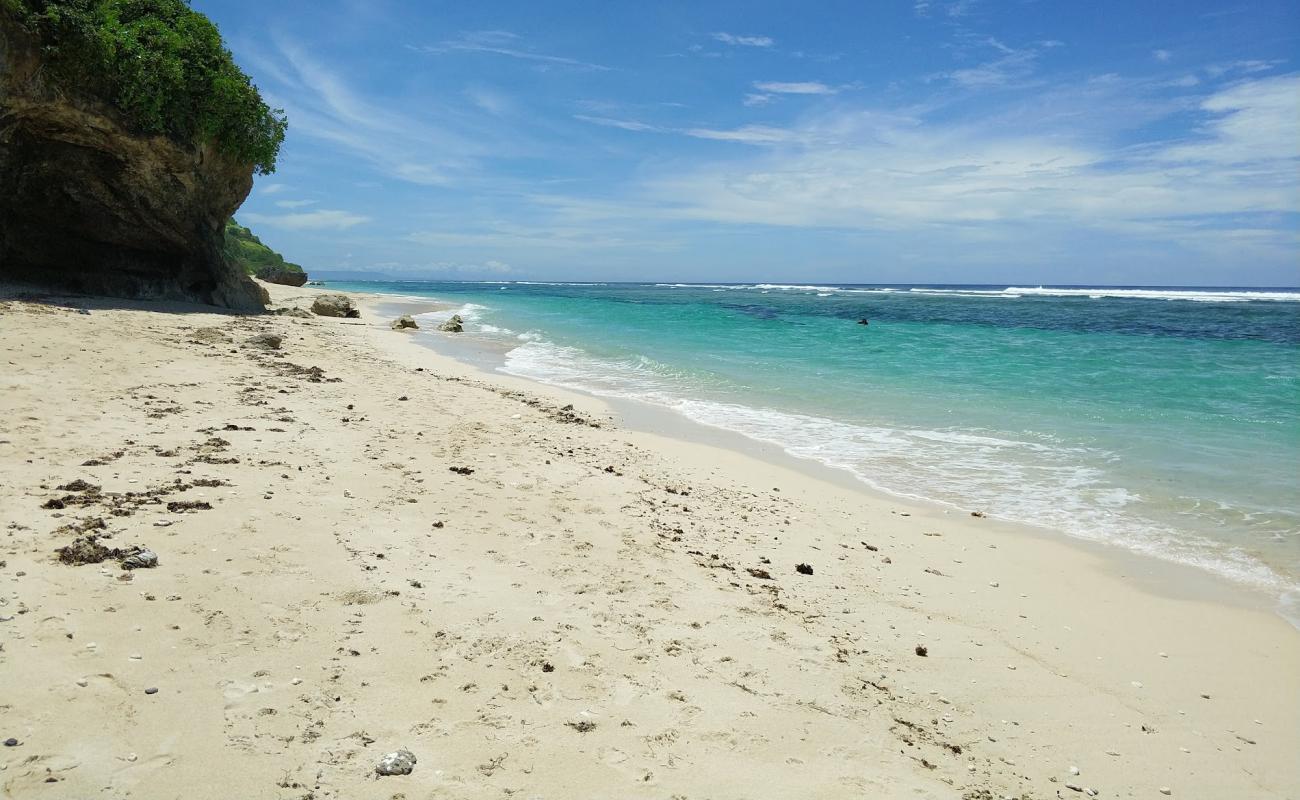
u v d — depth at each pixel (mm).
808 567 7113
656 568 6559
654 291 128750
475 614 5211
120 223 20797
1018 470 11172
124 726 3547
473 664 4570
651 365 21844
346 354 18469
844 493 10086
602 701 4379
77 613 4430
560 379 19234
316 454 8625
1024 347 27703
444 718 3998
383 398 12930
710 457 11625
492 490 8195
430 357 21578
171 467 7359
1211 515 9195
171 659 4129
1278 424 13930
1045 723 4918
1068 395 17203
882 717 4664
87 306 17547
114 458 7414
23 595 4520
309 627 4703
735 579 6625
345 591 5238
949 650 5801
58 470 6848
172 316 18734
